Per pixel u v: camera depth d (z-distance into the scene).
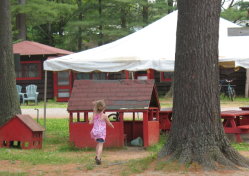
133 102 15.80
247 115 19.66
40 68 39.75
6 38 18.30
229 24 18.89
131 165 11.59
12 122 16.03
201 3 11.15
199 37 11.16
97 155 12.62
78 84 16.70
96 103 13.03
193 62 11.16
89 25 46.94
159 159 11.42
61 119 25.64
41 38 60.34
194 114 11.12
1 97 18.11
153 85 16.25
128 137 17.61
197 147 11.03
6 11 18.38
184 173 10.59
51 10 44.19
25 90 39.78
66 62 17.53
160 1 45.59
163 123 18.55
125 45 18.08
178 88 11.32
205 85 11.14
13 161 13.33
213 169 10.73
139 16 47.94
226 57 16.45
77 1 55.84
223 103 34.84
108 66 17.11
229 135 18.03
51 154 14.70
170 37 18.20
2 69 18.17
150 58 16.80
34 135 16.05
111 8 47.44
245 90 40.91
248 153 14.87
